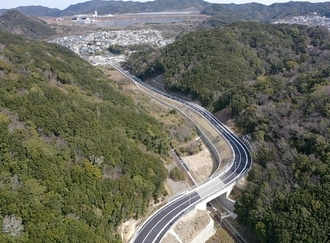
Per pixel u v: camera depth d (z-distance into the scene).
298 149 76.38
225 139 108.75
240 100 121.50
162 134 103.88
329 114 79.75
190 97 155.25
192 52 177.75
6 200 45.94
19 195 48.03
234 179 84.06
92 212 56.66
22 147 55.16
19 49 110.31
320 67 132.50
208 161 103.69
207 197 77.56
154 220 69.69
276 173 74.25
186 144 112.69
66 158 61.25
